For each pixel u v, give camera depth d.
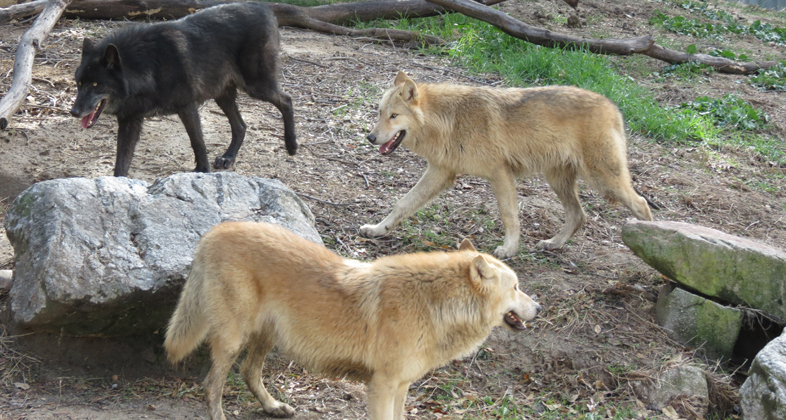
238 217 4.52
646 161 8.12
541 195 7.16
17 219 4.31
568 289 5.42
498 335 4.91
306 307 3.44
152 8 10.48
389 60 10.13
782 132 9.54
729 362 5.13
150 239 4.19
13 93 6.45
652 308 5.30
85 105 5.52
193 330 3.59
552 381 4.57
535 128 5.63
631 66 11.35
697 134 8.95
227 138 7.41
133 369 4.26
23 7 9.82
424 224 6.29
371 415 3.47
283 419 3.97
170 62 5.94
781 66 11.89
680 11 16.05
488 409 4.26
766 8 19.95
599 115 5.67
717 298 5.13
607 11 14.91
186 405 3.98
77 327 4.07
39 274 3.91
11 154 6.40
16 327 4.05
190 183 4.64
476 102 5.63
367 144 7.63
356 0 12.83
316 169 6.98
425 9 11.92
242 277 3.44
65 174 6.20
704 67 11.57
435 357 3.57
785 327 4.50
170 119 7.74
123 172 5.98
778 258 4.96
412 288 3.45
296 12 11.01
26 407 3.66
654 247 5.14
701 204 7.22
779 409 3.90
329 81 9.09
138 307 4.09
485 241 6.10
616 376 4.60
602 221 6.76
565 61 10.06
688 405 4.44
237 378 4.33
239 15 6.53
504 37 11.01
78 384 4.02
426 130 5.65
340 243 5.70
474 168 5.72
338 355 3.48
